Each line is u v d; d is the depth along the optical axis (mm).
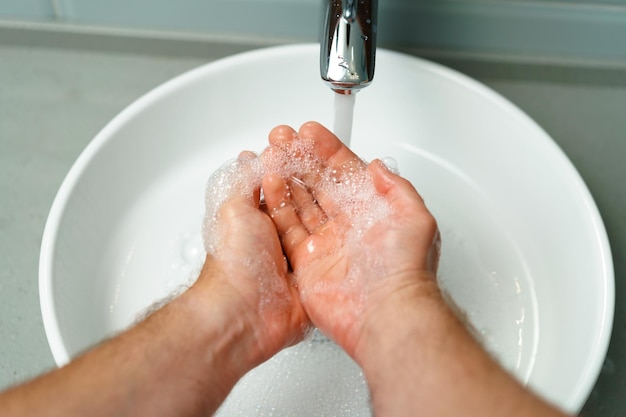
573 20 636
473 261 579
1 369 517
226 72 615
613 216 598
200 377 457
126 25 675
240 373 489
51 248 509
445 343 430
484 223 600
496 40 653
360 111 646
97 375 425
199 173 625
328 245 545
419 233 485
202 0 652
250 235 521
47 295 488
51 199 602
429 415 405
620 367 523
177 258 577
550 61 660
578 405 451
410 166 632
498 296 560
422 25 646
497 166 613
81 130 641
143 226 593
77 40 683
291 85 632
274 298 518
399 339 449
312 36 668
